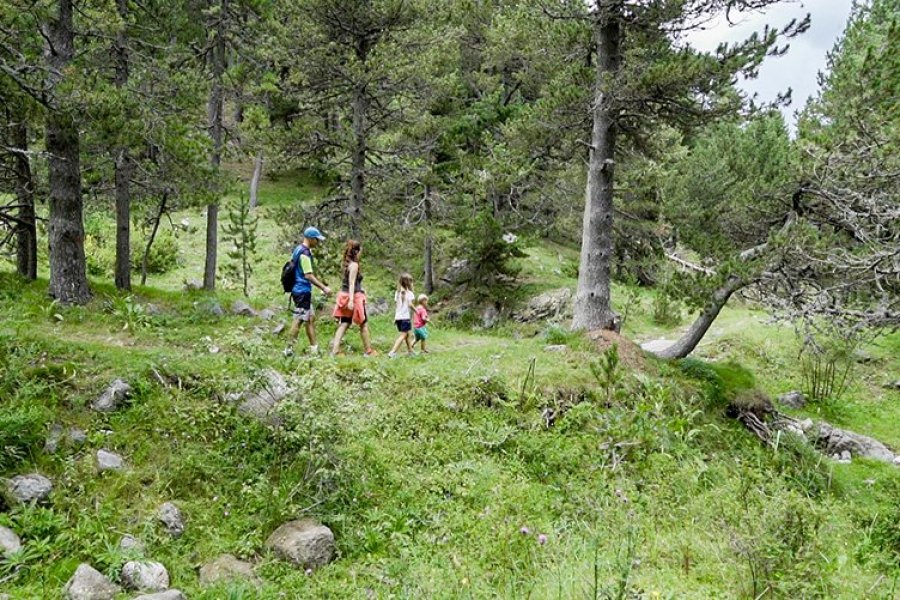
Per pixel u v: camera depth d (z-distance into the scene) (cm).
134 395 694
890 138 920
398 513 628
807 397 1411
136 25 1247
